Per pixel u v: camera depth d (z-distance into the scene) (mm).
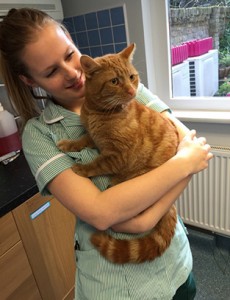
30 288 1359
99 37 1850
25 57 762
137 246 801
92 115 841
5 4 1407
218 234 1896
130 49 914
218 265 1800
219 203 1696
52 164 754
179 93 1884
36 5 1583
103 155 804
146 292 833
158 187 708
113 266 810
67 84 811
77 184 720
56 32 758
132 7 1655
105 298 823
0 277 1211
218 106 1726
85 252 836
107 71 833
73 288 1643
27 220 1282
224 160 1576
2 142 1512
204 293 1625
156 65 1829
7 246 1214
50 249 1440
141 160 828
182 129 944
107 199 682
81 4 1813
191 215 1844
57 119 852
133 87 855
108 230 809
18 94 920
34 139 810
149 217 727
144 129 843
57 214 1446
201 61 1741
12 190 1243
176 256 909
